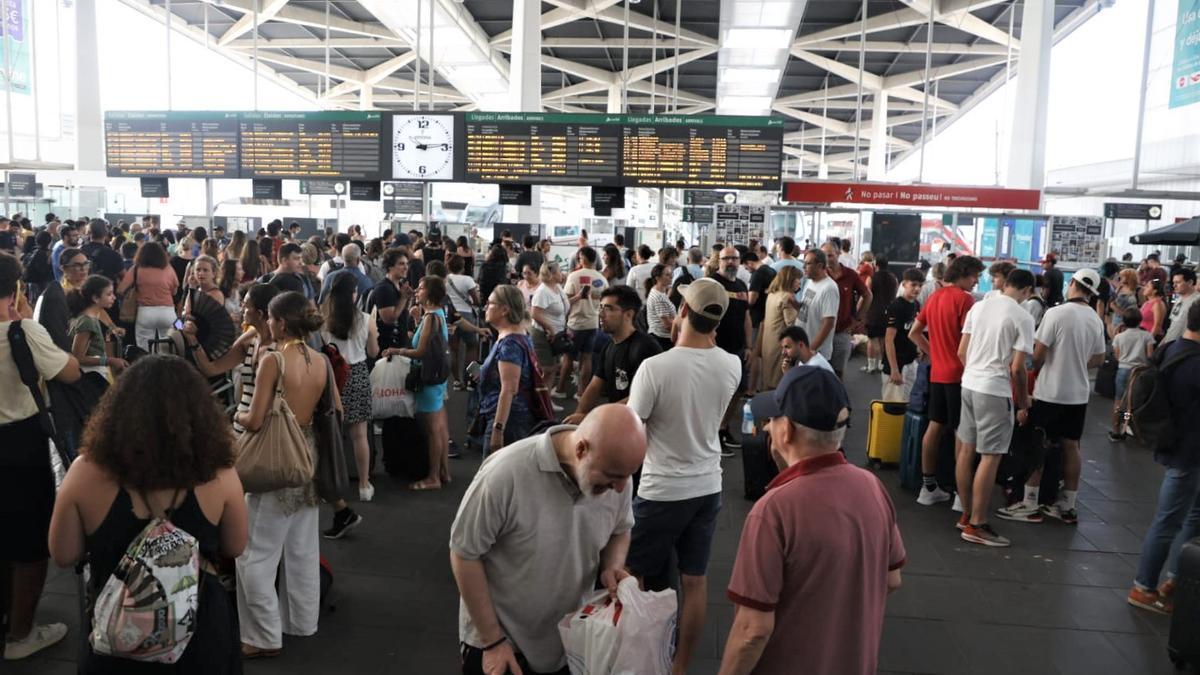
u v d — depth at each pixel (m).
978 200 13.24
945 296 5.55
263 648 3.48
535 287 8.59
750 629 1.94
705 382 3.17
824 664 1.96
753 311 8.46
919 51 27.52
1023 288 4.92
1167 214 20.50
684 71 33.06
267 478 3.29
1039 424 5.46
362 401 5.43
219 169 12.47
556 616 2.17
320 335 5.07
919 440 6.03
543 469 2.04
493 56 30.14
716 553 4.84
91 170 20.62
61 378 3.40
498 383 4.66
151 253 6.92
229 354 4.80
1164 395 4.00
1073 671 3.59
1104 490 6.29
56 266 9.22
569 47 29.64
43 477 3.38
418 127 12.03
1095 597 4.35
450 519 5.23
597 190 12.12
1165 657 3.73
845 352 8.31
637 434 1.89
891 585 2.19
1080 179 27.22
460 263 8.82
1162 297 9.04
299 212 23.94
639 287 9.92
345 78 37.88
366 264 9.34
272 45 31.56
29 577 3.38
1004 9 23.84
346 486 3.66
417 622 3.87
